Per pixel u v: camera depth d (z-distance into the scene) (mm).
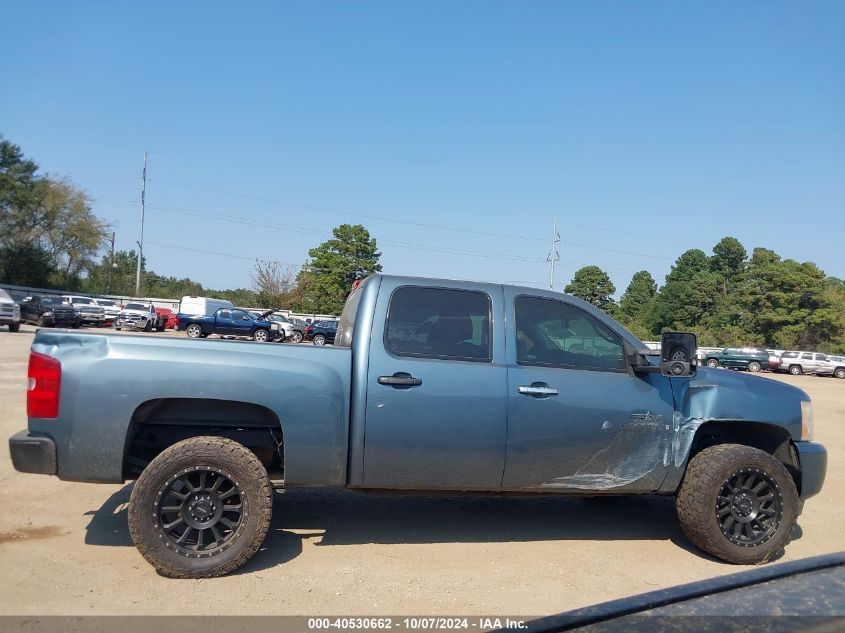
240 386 4363
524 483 4770
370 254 61750
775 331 54938
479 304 4863
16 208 49906
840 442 11383
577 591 4270
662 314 66062
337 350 4617
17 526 5039
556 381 4785
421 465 4605
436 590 4199
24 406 10109
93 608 3760
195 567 4207
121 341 4359
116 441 4250
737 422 5215
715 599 2004
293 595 4039
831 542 5641
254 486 4305
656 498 6758
